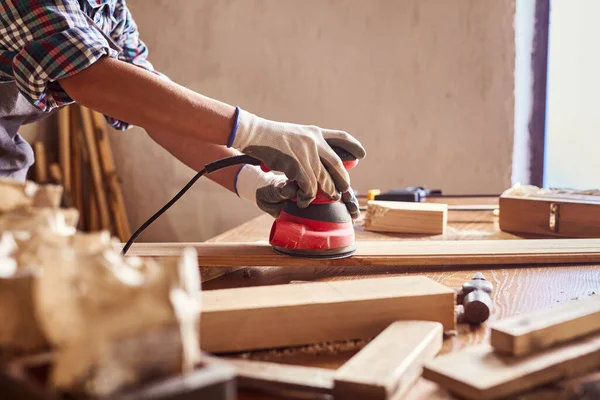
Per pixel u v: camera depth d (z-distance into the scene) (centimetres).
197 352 52
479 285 100
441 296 85
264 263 127
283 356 80
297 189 127
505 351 69
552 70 306
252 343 80
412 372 69
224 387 49
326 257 126
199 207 335
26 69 117
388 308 84
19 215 62
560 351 70
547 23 298
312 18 313
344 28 311
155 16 325
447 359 68
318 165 122
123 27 164
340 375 65
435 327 79
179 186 335
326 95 318
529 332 69
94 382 44
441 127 309
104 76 115
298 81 319
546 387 67
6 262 54
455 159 310
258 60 321
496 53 297
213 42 323
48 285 48
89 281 49
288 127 123
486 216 201
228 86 326
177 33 325
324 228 127
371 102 314
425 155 313
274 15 316
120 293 48
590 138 306
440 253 130
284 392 68
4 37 121
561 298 104
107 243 58
